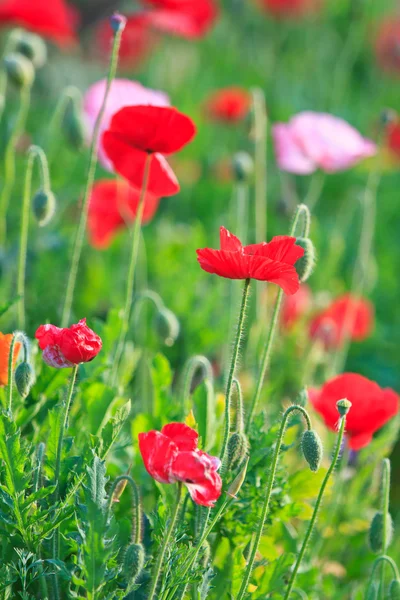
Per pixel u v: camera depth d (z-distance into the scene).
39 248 6.99
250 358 6.48
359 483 5.41
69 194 8.91
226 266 3.28
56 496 3.62
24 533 3.47
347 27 15.51
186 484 3.02
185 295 7.28
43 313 7.32
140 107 4.17
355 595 4.77
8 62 5.62
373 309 9.73
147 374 5.28
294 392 7.03
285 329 7.45
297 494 4.35
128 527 3.84
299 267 4.12
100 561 3.20
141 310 6.27
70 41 8.33
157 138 4.30
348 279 10.00
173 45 14.69
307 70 14.95
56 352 3.41
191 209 10.89
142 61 14.34
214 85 14.38
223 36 15.54
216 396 4.50
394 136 9.82
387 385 8.84
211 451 4.30
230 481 3.84
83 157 10.24
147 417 4.32
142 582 3.66
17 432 3.36
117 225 7.38
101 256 8.17
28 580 3.71
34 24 7.66
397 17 16.53
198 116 12.19
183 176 10.93
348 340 8.22
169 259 7.75
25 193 4.70
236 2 15.72
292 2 15.21
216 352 7.19
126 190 7.16
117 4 15.05
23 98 5.70
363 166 9.67
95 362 4.51
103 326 4.77
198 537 3.73
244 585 3.53
